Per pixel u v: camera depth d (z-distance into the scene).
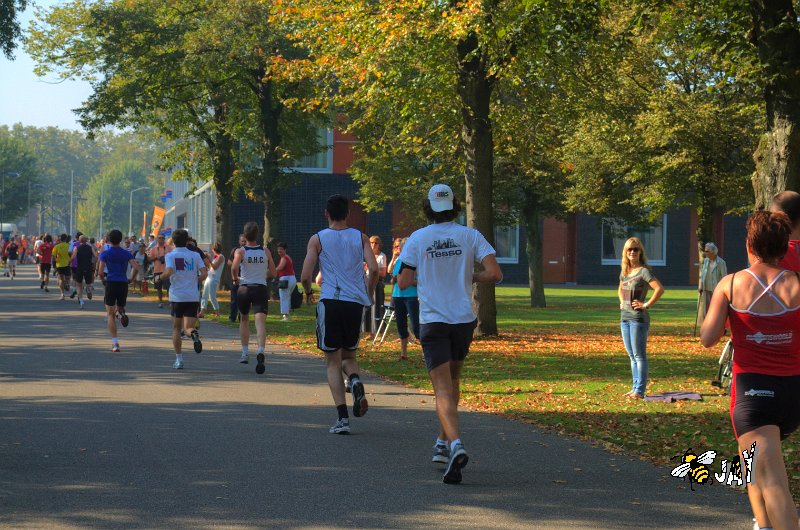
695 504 15.07
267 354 38.59
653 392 29.27
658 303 89.00
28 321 53.12
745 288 11.85
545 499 15.29
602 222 86.56
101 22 76.38
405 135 57.53
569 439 20.81
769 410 11.59
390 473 17.05
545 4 37.16
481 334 48.41
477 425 22.64
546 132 54.47
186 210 182.12
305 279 21.34
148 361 34.78
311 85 75.88
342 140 124.94
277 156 80.50
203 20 74.81
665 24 41.03
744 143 56.53
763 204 29.80
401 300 36.94
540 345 44.97
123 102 77.06
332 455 18.58
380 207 82.56
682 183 57.72
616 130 58.28
